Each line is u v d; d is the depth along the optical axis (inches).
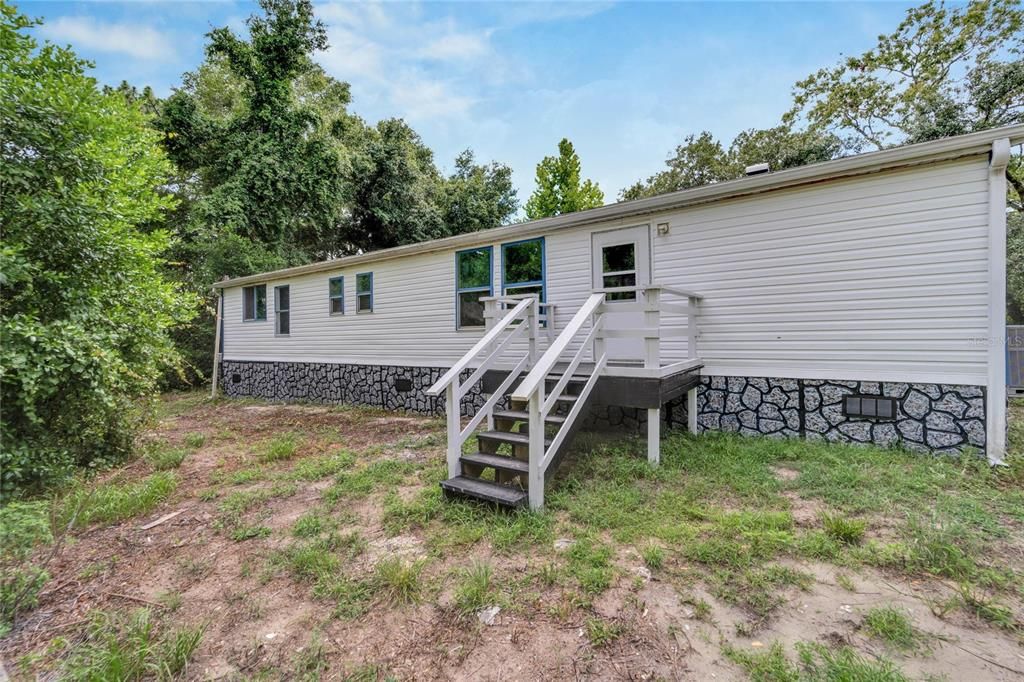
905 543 105.7
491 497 132.9
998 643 74.9
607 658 75.4
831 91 559.5
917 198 177.0
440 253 326.3
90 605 97.6
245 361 479.2
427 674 74.2
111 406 179.6
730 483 149.9
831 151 545.0
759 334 210.2
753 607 86.8
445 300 324.8
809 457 172.9
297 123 627.5
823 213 195.0
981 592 87.8
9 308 165.2
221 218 561.9
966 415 169.3
